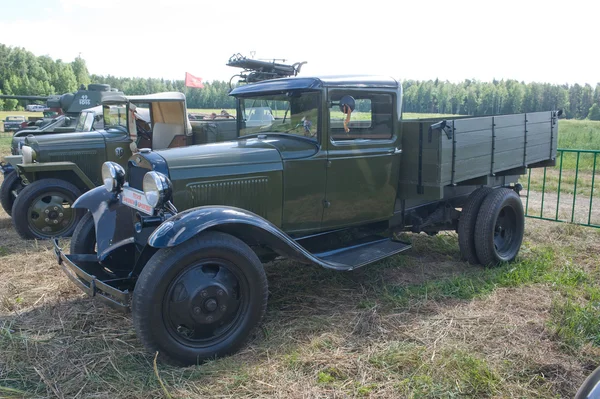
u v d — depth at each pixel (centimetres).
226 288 315
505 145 507
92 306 403
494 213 484
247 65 744
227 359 311
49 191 634
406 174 464
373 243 456
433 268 502
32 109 5412
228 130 766
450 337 342
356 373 296
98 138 703
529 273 473
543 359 309
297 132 421
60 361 311
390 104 446
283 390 278
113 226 399
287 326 362
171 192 328
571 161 1420
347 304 406
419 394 270
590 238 622
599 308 386
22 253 567
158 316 291
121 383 286
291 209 405
